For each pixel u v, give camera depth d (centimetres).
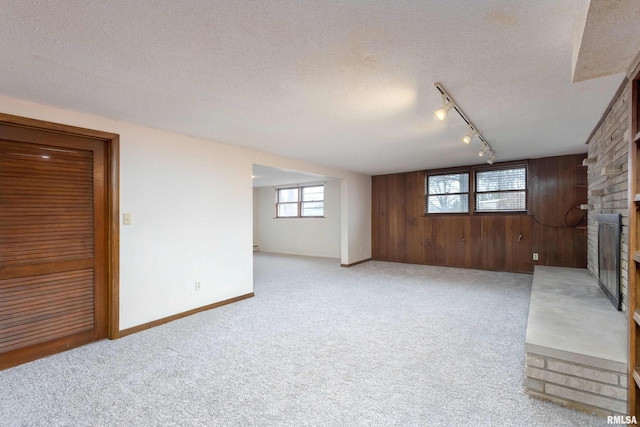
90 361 247
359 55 181
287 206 913
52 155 264
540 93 240
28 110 248
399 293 444
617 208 268
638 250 165
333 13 142
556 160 528
